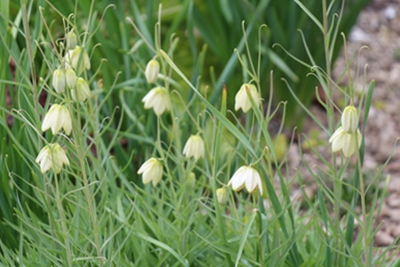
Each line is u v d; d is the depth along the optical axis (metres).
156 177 2.27
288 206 2.25
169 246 2.33
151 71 2.33
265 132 2.20
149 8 2.68
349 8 3.00
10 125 2.60
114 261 2.29
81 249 2.28
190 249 2.34
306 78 3.11
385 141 3.17
